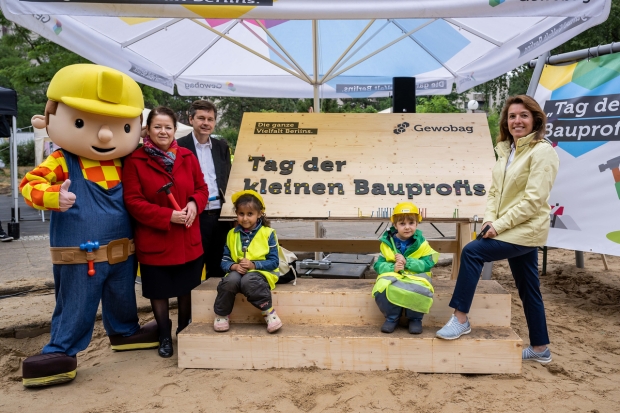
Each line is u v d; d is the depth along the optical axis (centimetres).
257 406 323
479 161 483
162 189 387
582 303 561
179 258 400
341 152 492
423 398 330
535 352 389
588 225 560
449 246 534
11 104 944
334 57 775
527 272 380
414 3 356
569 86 595
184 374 375
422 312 370
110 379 370
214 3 350
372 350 370
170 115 397
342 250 561
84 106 349
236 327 401
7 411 324
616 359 403
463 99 2450
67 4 346
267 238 401
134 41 587
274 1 354
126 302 408
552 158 354
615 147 544
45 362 355
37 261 749
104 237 377
